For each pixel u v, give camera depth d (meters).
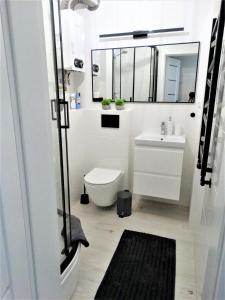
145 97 2.52
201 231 1.54
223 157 0.96
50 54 1.13
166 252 1.85
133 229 2.16
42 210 0.79
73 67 2.31
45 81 0.77
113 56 2.53
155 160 2.25
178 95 2.40
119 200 2.35
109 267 1.68
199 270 1.46
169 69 2.37
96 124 2.63
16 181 0.63
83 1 2.10
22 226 0.67
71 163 2.49
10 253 0.61
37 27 0.71
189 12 2.19
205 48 2.12
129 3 2.35
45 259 0.83
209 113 1.08
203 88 2.14
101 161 2.72
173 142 2.15
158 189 2.31
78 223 1.70
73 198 2.63
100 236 2.05
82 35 2.41
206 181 1.24
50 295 0.89
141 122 2.61
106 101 2.54
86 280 1.57
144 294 1.46
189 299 1.43
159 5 2.26
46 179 0.81
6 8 0.57
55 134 1.23
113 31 2.47
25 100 0.66
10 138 0.60
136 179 2.37
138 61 2.46
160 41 2.34
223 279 0.75
